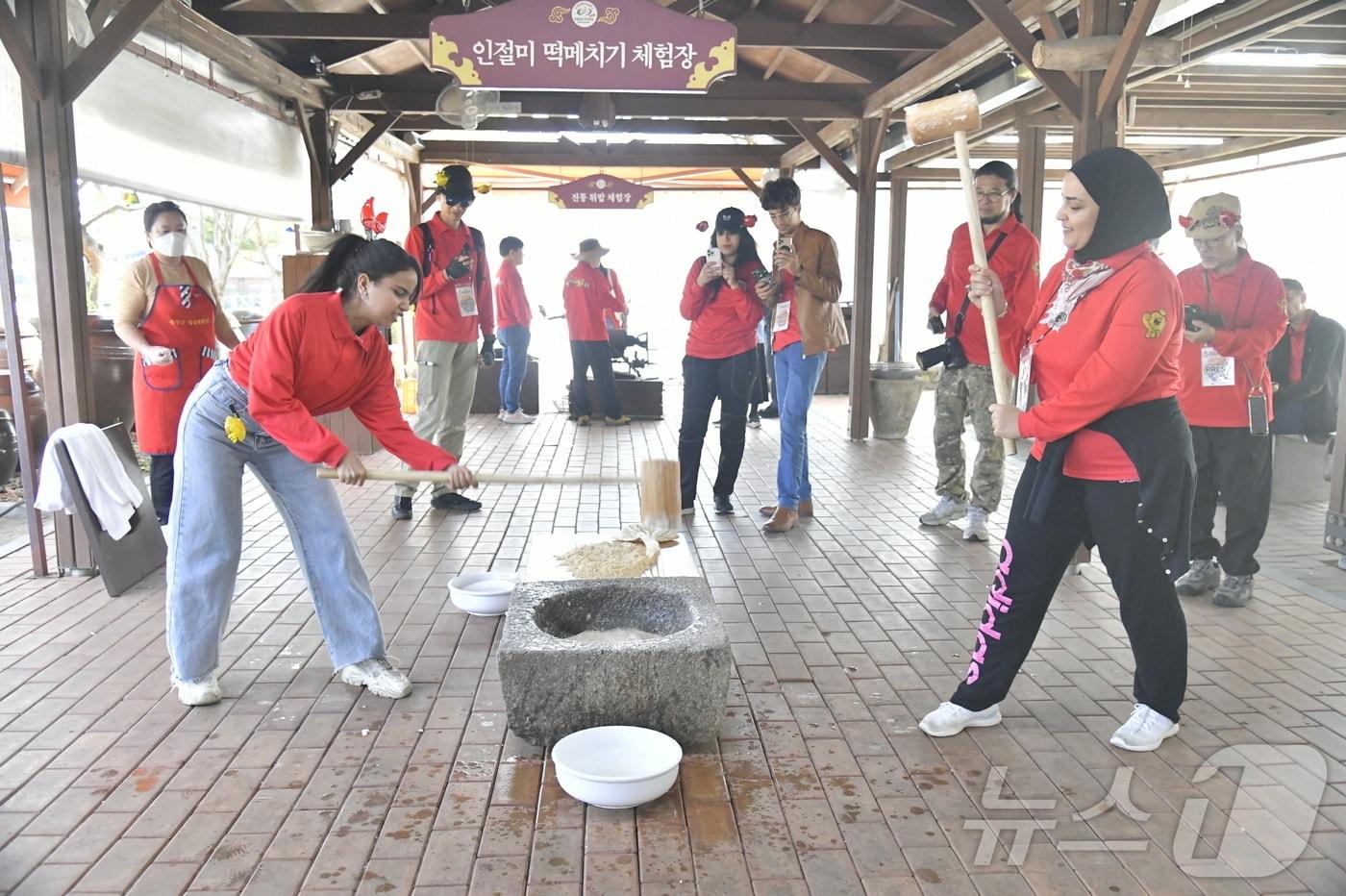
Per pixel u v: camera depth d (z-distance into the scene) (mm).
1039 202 9047
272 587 4777
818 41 7637
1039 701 3521
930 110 3188
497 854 2576
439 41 4980
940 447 5996
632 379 10875
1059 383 3062
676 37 5008
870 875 2502
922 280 17109
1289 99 9750
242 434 3256
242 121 8102
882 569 5168
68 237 4836
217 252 16578
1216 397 4465
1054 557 3107
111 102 6059
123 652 3969
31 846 2617
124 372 8016
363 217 6391
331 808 2803
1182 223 4625
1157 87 8961
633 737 2971
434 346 6242
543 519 6211
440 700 3520
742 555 5434
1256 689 3625
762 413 11039
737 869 2520
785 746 3184
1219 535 5746
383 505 6621
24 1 4688
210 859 2557
